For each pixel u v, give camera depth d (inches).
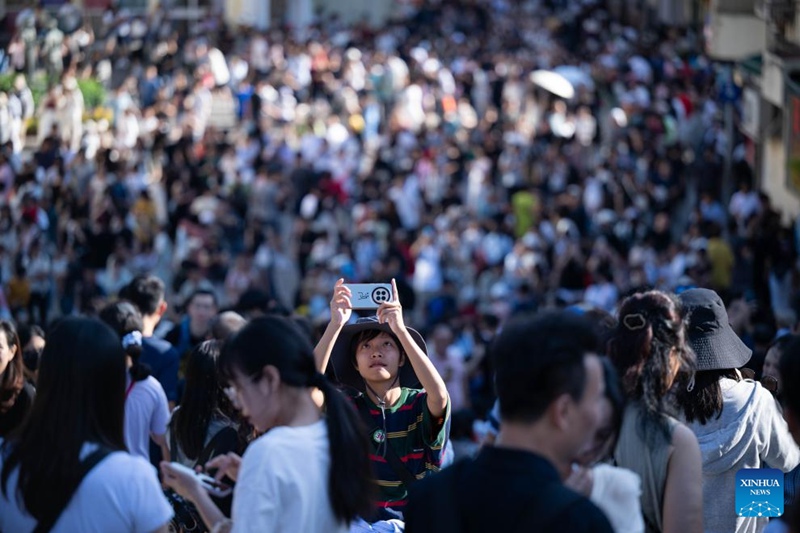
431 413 475.5
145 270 2007.9
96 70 2728.8
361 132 3024.1
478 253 2180.1
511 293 1971.0
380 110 3309.5
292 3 4766.2
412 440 486.3
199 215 2237.9
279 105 3149.6
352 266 2032.5
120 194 2153.1
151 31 3198.8
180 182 2299.5
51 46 2425.0
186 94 3073.3
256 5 4281.5
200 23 3740.2
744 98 2429.9
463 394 1229.7
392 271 2036.2
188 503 474.3
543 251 2143.2
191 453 501.4
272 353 358.6
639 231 2258.9
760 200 2105.1
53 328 374.9
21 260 1742.1
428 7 4877.0
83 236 1989.4
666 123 2847.0
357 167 2748.5
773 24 2201.0
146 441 552.1
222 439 484.1
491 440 436.1
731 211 2204.7
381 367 481.4
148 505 356.8
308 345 367.6
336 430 361.7
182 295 1631.4
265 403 361.4
